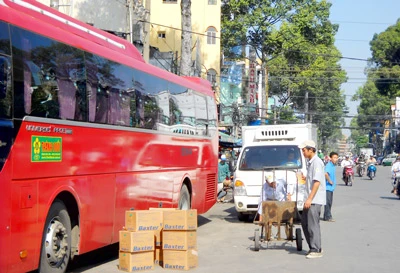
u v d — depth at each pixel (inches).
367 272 384.5
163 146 524.4
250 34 2043.6
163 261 398.9
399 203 963.3
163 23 1752.0
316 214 438.9
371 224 666.2
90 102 383.6
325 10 2016.5
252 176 684.1
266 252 474.3
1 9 296.0
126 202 438.3
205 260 436.8
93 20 1074.1
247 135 738.8
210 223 701.9
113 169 415.8
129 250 388.8
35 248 315.9
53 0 1021.2
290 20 2017.7
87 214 376.2
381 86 2915.8
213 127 720.3
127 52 483.5
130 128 447.2
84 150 372.8
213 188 716.0
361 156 2166.6
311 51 2199.8
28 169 308.2
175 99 567.8
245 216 723.4
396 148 3841.0
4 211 287.1
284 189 510.9
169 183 540.4
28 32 315.9
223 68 2076.8
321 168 436.8
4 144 288.5
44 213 324.5
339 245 506.0
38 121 319.0
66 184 348.8
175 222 396.2
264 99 2130.9
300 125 718.5
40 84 323.6
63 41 353.4
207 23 1818.4
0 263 284.2
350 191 1274.6
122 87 437.1
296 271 389.4
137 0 1227.9
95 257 471.2
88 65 383.9
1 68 289.0
